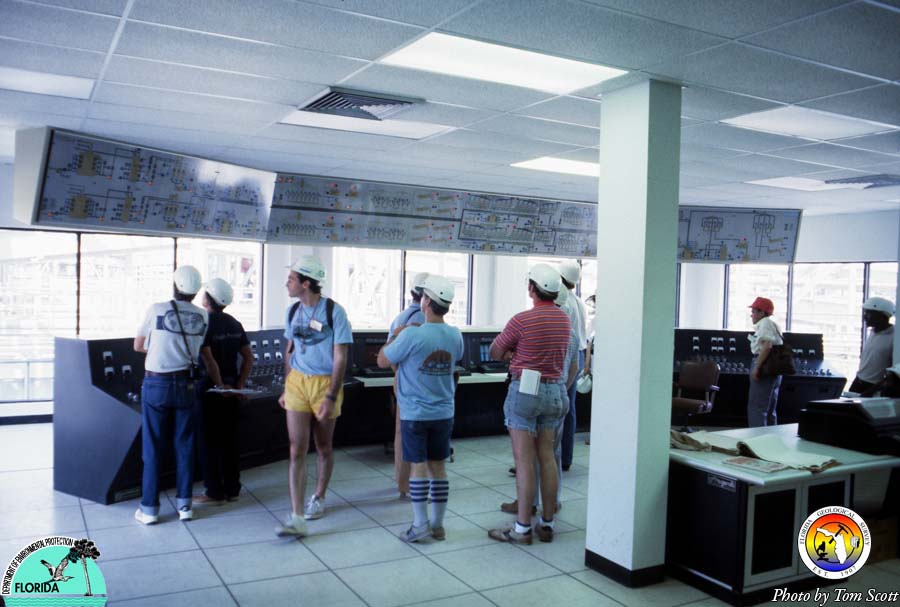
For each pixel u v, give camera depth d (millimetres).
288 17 2867
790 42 2986
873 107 4047
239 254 8094
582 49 3148
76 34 3127
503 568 3793
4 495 4879
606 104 3857
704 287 10500
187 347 4320
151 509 4336
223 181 6438
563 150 5656
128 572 3596
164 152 5797
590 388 5840
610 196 3791
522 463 4098
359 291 9289
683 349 8688
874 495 4020
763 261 9109
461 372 6738
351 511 4703
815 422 4191
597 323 3832
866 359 5910
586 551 3875
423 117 4613
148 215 5875
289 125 4941
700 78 3557
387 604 3299
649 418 3605
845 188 7164
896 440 3869
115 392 4742
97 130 5172
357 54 3355
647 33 2920
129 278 8820
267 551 3943
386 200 7684
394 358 3947
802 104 4043
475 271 9570
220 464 4758
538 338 3980
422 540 4168
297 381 4113
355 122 4820
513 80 3725
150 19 2924
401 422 4105
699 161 5902
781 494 3490
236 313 8156
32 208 5160
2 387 9086
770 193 7719
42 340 9195
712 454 3768
